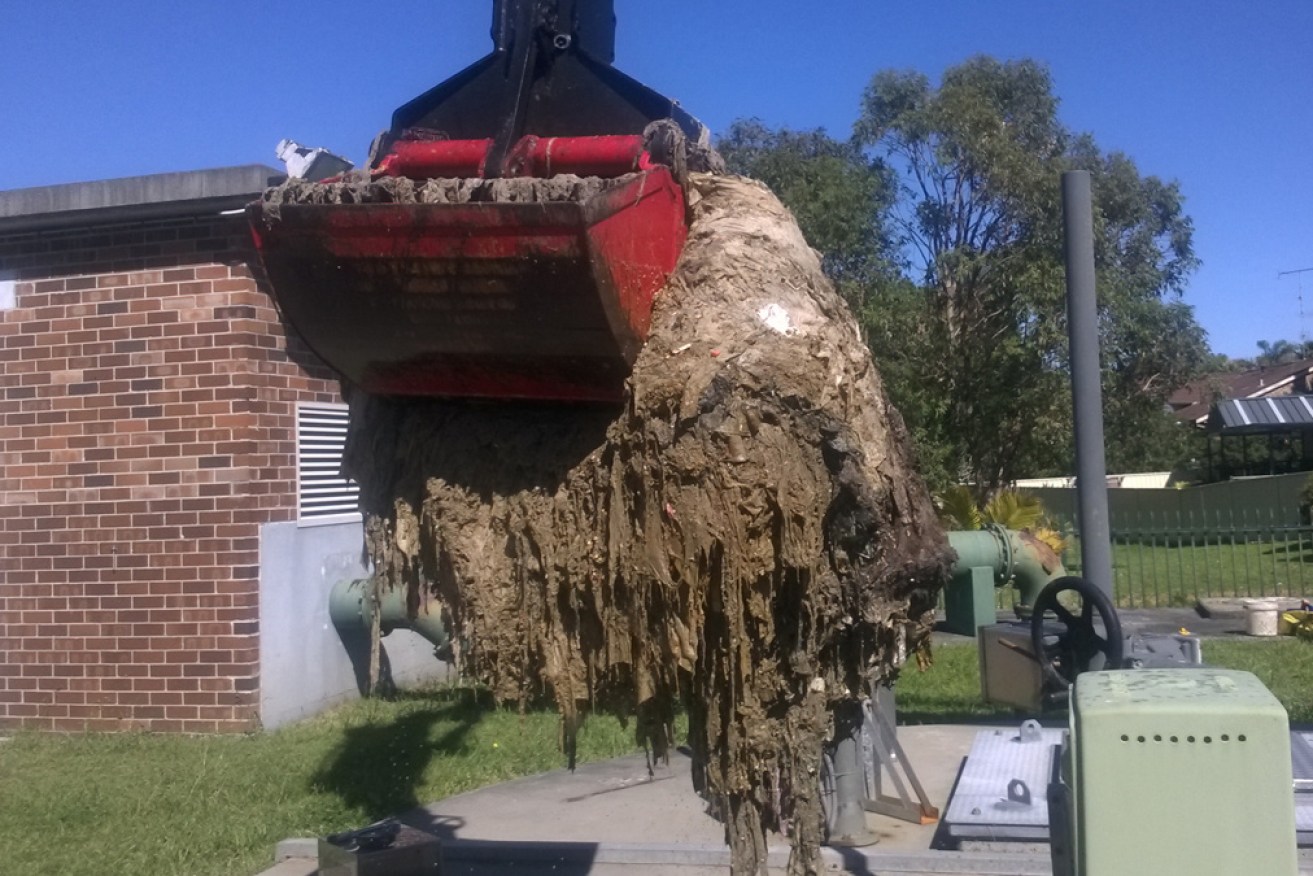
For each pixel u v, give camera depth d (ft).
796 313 10.09
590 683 10.48
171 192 28.63
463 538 11.09
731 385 9.42
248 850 20.40
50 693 30.07
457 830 21.38
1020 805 17.38
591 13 12.40
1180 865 8.98
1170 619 48.75
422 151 11.55
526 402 11.27
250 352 29.25
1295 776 16.12
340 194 10.13
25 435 30.40
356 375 11.26
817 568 9.66
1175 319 85.10
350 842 16.44
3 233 30.42
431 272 9.94
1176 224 88.94
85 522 29.94
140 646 29.58
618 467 9.96
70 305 30.12
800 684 9.95
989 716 29.68
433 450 11.55
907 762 21.31
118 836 21.17
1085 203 18.25
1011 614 46.75
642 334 10.25
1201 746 8.99
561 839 20.68
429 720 30.27
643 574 9.61
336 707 32.32
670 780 24.41
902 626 10.31
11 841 20.93
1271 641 41.14
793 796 9.98
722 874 18.70
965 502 49.39
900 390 71.51
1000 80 80.69
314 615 31.60
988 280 77.97
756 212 11.00
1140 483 139.54
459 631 11.37
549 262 9.56
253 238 10.35
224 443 29.19
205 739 28.53
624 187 9.88
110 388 29.84
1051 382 76.43
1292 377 169.17
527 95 11.58
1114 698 9.46
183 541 29.37
